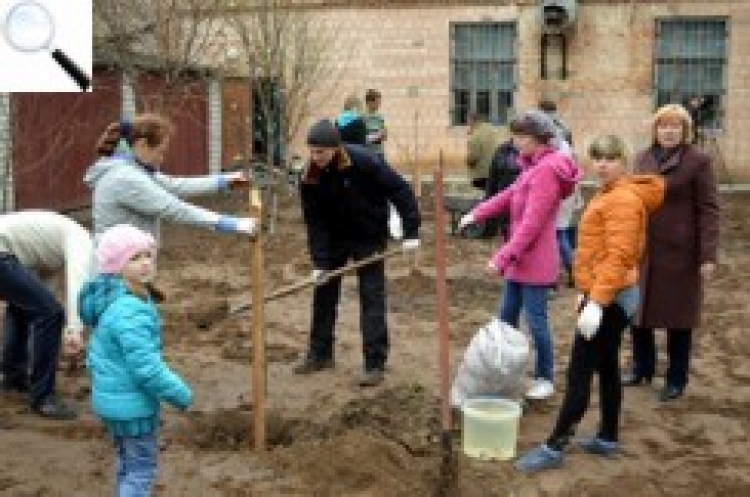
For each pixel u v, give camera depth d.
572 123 23.27
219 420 6.06
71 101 16.53
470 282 10.87
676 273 6.47
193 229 15.23
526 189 6.25
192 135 20.89
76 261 5.69
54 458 5.54
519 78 23.41
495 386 6.14
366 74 23.92
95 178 5.81
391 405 6.38
